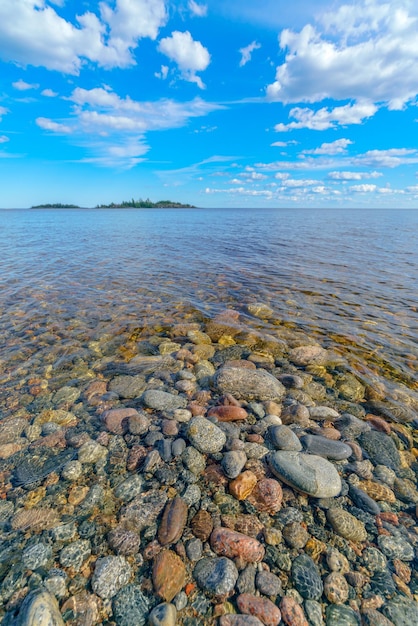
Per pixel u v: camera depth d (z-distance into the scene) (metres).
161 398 4.76
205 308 9.05
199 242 23.45
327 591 2.37
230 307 9.18
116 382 5.33
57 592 2.31
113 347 6.63
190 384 5.29
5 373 5.55
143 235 28.72
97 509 3.02
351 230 33.56
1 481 3.34
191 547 2.65
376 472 3.56
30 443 3.91
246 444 3.85
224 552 2.62
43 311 8.62
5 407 4.62
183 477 3.39
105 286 11.28
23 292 10.35
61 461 3.61
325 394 5.13
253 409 4.61
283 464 3.42
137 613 2.21
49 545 2.66
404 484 3.41
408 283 11.59
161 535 2.74
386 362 6.11
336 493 3.20
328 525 2.90
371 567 2.55
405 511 3.09
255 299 9.85
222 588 2.35
